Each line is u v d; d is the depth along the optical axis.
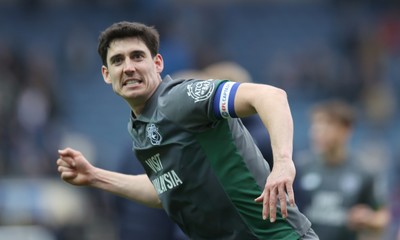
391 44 82.06
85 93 74.69
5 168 52.75
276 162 14.20
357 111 72.38
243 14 86.75
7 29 81.00
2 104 59.88
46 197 46.91
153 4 84.50
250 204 15.67
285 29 85.50
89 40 78.56
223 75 23.72
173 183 16.05
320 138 29.78
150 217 24.23
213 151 15.61
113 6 83.81
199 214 16.06
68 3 83.62
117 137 71.69
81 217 46.84
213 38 78.69
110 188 18.09
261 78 79.62
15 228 42.66
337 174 29.58
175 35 75.62
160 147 15.96
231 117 15.26
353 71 75.44
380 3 86.31
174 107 15.59
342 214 29.11
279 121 14.39
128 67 15.98
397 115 74.44
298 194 25.36
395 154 65.81
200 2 86.31
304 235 15.89
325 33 84.94
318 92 74.12
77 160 17.91
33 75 64.56
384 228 28.58
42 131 60.53
